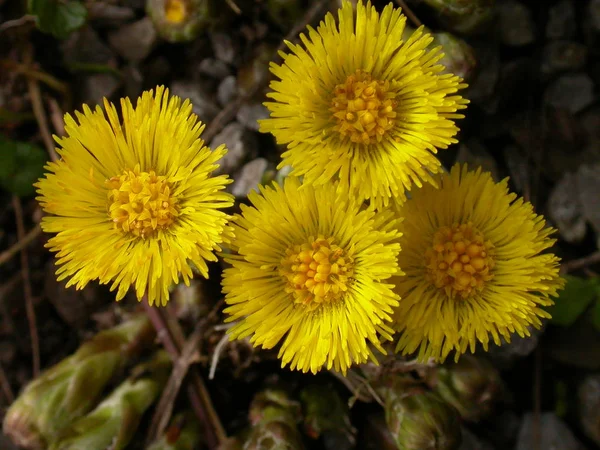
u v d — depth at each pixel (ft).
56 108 0.59
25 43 0.60
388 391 0.50
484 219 0.46
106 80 0.60
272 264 0.45
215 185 0.43
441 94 0.43
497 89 0.57
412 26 0.53
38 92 0.59
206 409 0.54
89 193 0.45
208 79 0.60
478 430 0.56
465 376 0.50
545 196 0.58
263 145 0.57
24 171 0.58
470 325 0.46
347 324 0.44
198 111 0.58
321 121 0.44
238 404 0.57
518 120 0.59
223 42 0.59
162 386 0.55
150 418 0.56
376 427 0.54
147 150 0.44
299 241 0.45
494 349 0.53
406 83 0.44
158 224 0.44
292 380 0.55
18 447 0.57
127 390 0.54
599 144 0.57
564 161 0.58
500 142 0.59
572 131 0.58
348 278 0.44
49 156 0.59
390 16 0.45
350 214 0.44
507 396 0.56
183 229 0.43
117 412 0.54
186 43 0.60
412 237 0.46
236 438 0.53
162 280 0.44
